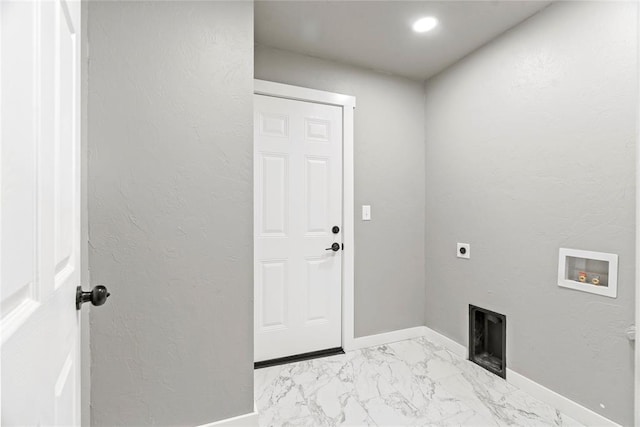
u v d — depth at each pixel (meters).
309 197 2.26
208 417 1.43
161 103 1.34
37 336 0.47
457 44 2.08
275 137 2.15
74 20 0.74
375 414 1.61
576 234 1.58
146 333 1.33
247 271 1.51
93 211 1.25
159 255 1.34
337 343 2.35
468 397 1.76
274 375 1.98
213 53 1.43
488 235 2.06
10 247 0.38
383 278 2.49
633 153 1.37
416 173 2.61
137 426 1.31
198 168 1.41
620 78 1.40
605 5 1.45
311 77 2.23
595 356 1.50
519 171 1.86
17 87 0.40
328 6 1.70
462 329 2.26
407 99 2.56
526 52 1.81
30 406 0.44
